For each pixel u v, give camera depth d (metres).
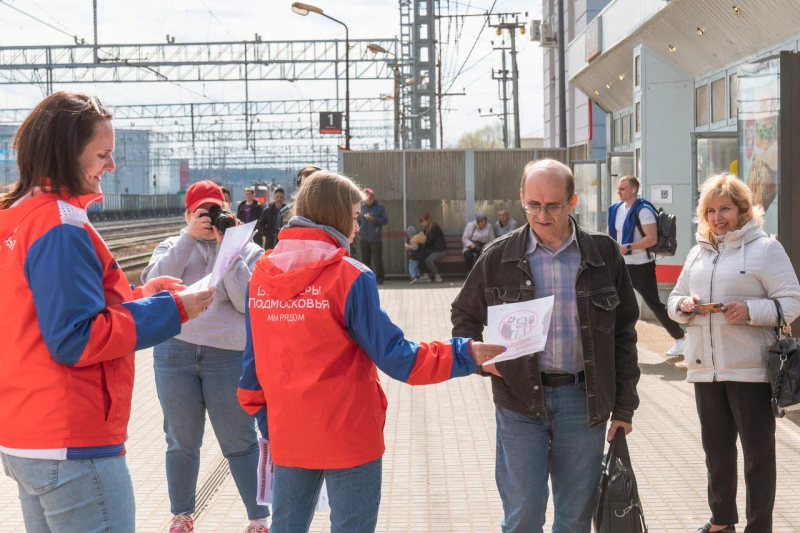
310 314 2.81
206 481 5.41
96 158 2.59
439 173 20.22
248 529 4.41
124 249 30.45
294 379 2.83
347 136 28.08
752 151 7.09
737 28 9.57
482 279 3.51
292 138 68.62
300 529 2.92
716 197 4.11
